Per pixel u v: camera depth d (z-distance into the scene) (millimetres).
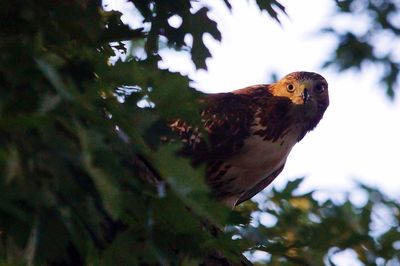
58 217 7160
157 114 7520
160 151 7113
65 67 7559
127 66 7465
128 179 7352
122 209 7430
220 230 8336
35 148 6953
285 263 11031
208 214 7152
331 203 13812
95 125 7141
